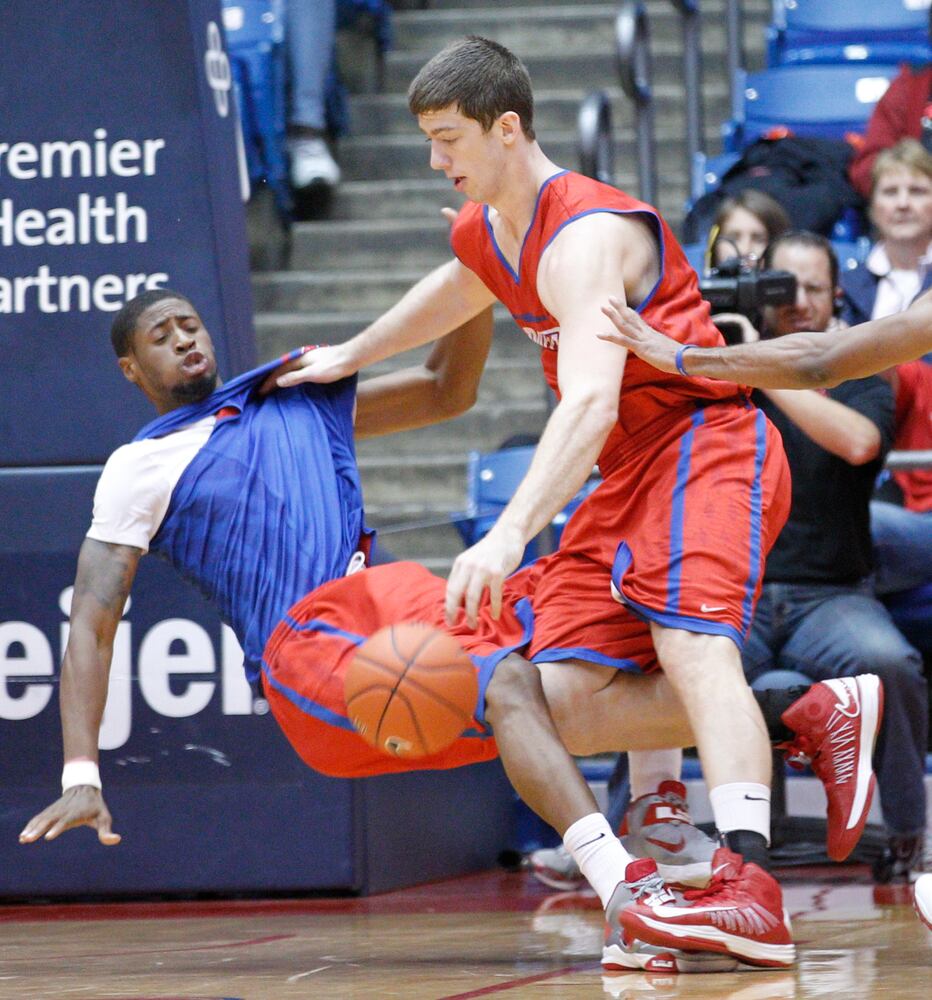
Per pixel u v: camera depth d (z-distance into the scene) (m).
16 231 13.57
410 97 9.80
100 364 13.54
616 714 10.35
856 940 10.35
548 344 10.32
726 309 14.09
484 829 17.36
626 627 10.23
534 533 9.03
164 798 13.91
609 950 9.03
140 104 13.46
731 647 9.60
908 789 14.20
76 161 13.52
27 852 13.95
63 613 13.76
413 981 8.98
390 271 27.73
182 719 13.84
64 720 10.00
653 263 9.92
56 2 13.52
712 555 9.68
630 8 23.33
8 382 13.65
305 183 27.09
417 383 12.12
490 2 32.84
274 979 9.24
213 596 10.62
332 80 27.70
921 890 8.88
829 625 14.43
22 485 13.73
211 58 13.84
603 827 9.15
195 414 10.88
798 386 9.05
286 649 10.11
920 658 14.65
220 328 13.46
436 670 8.95
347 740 9.93
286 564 10.43
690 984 8.41
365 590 10.06
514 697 9.41
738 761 9.34
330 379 11.16
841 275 20.36
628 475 10.19
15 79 13.57
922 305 8.86
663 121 29.70
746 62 30.77
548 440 9.19
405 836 15.11
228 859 13.88
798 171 22.97
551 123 29.56
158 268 13.47
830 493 14.66
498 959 10.01
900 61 26.89
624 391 10.02
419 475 23.92
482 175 9.82
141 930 12.20
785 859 15.60
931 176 19.81
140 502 10.48
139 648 13.85
